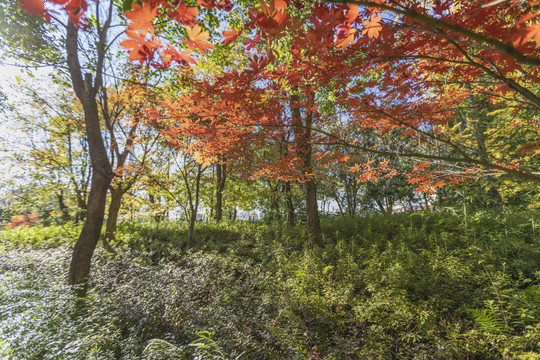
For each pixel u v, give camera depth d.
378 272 4.43
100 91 5.33
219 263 6.00
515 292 3.39
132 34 0.91
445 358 2.86
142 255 7.16
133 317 3.58
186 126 2.38
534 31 0.68
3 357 2.48
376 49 1.61
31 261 6.26
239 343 3.10
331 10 1.12
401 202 13.03
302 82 1.90
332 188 10.46
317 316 3.70
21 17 4.81
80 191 10.70
